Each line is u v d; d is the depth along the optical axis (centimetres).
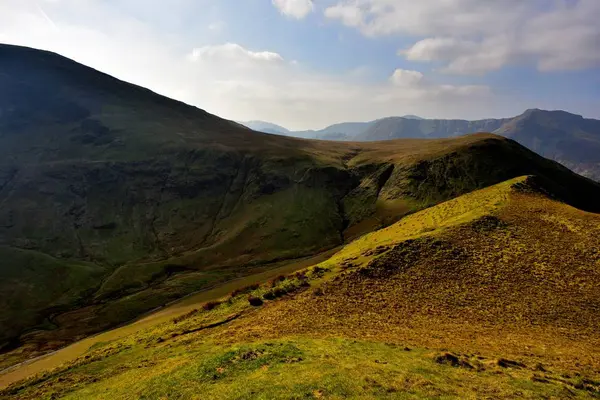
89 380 3180
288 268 10688
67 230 17712
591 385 2264
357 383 2038
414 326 3481
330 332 3312
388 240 6275
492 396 1967
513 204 6706
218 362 2539
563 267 4625
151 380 2503
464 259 4922
